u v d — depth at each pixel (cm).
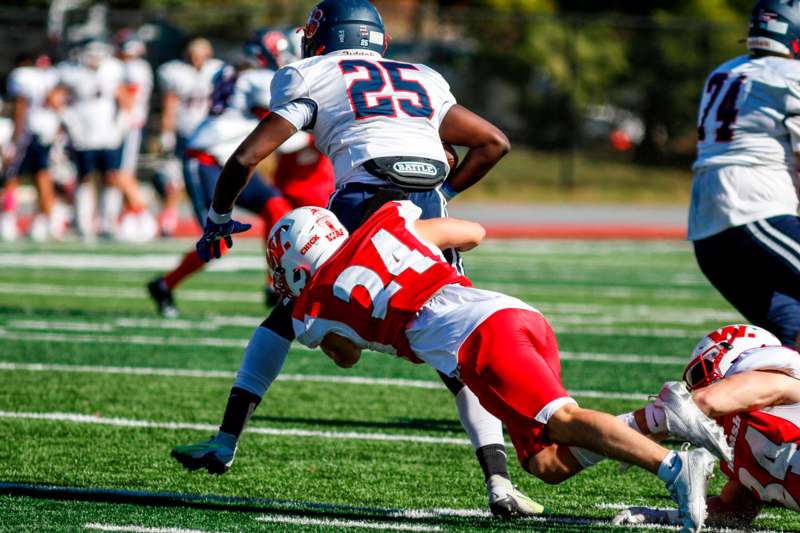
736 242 1588
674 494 991
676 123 7106
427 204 1282
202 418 1792
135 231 4762
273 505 1311
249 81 2581
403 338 1124
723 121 1622
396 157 1259
